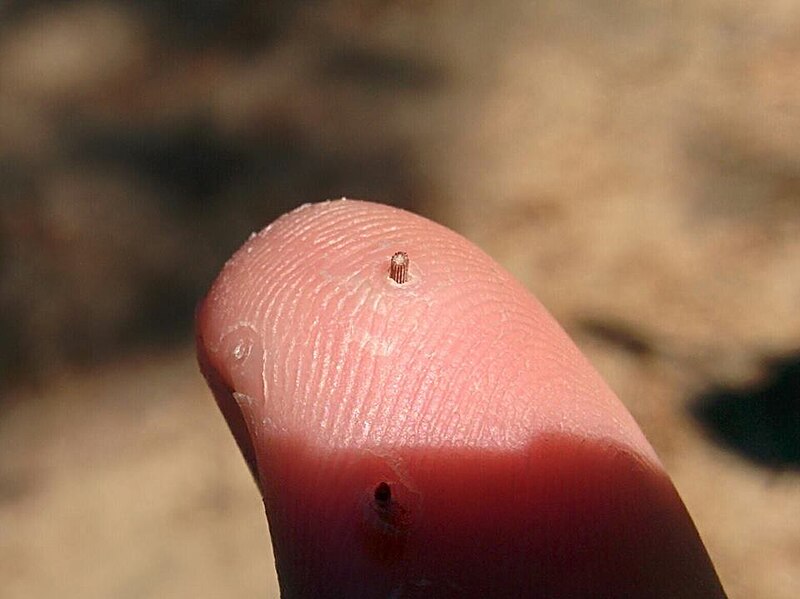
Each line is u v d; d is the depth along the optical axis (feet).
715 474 0.27
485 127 0.37
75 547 0.29
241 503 0.29
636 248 0.32
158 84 0.41
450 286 0.18
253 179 0.36
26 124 0.40
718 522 0.27
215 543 0.29
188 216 0.36
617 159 0.35
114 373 0.32
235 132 0.38
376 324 0.17
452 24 0.41
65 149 0.39
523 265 0.32
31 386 0.32
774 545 0.26
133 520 0.29
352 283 0.18
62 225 0.36
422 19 0.41
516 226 0.33
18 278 0.35
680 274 0.31
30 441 0.31
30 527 0.29
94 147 0.39
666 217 0.32
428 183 0.35
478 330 0.17
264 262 0.18
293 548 0.16
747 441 0.28
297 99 0.39
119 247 0.35
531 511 0.16
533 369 0.17
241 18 0.43
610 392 0.18
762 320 0.29
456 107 0.38
